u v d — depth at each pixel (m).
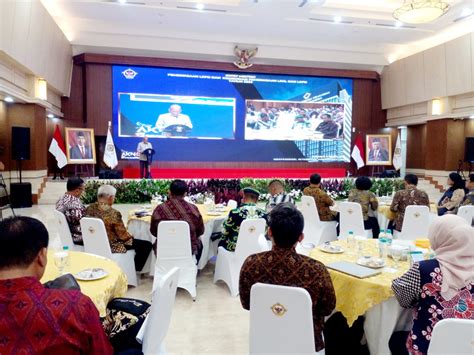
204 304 3.42
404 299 1.70
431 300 1.61
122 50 11.24
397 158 12.78
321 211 5.10
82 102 11.64
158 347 1.94
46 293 1.07
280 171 12.29
